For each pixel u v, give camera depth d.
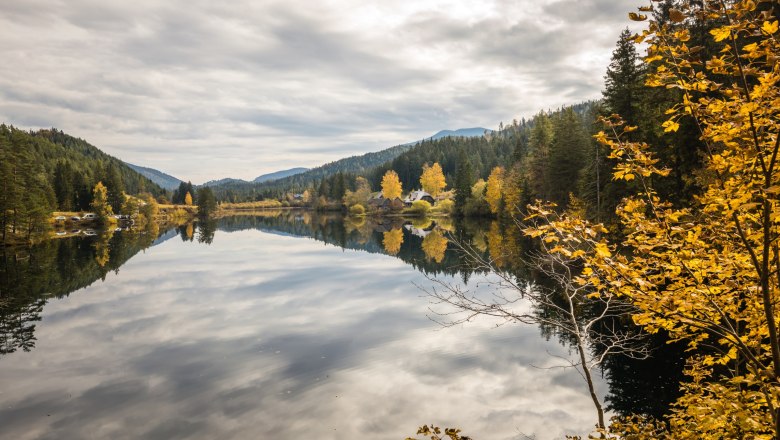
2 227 51.25
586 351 15.01
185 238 63.94
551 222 3.93
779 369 3.43
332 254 44.00
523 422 11.12
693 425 4.92
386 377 14.27
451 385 13.45
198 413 12.41
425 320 20.27
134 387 14.23
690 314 4.09
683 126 22.23
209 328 20.19
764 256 3.44
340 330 19.33
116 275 33.56
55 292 28.05
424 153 160.25
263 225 94.50
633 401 11.52
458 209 92.19
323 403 12.67
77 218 89.56
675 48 3.53
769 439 3.68
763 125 3.36
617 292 4.14
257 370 15.25
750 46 3.23
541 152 50.25
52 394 13.85
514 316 5.33
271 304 24.31
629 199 4.32
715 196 3.76
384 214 120.69
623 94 29.25
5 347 18.11
